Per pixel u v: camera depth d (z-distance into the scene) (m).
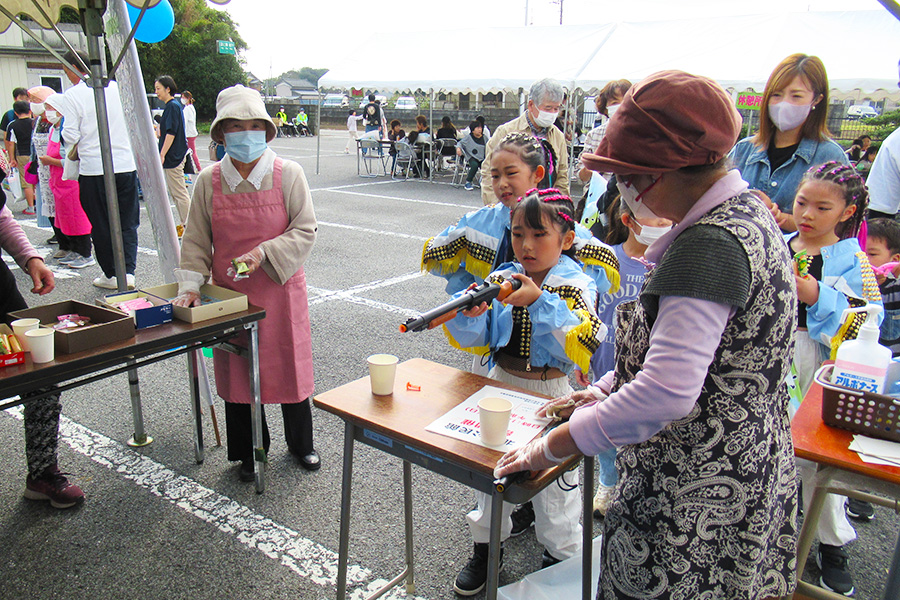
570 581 2.13
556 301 1.84
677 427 1.21
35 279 2.71
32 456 2.62
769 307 1.13
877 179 3.20
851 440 1.69
